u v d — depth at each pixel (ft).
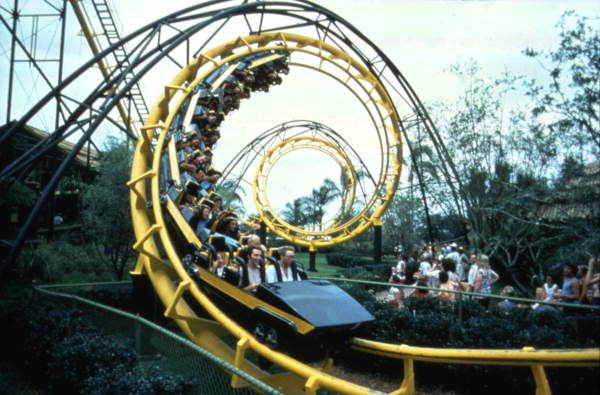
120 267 52.95
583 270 34.99
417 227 107.65
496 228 61.62
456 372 25.38
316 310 19.26
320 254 143.95
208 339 25.30
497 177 58.08
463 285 41.32
